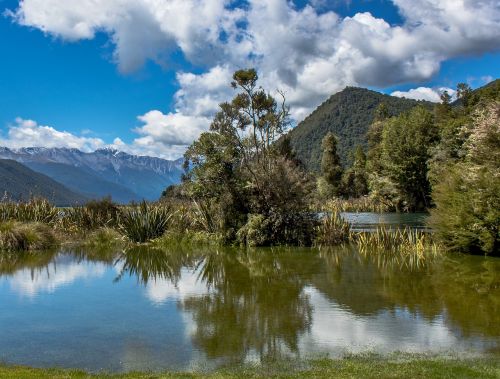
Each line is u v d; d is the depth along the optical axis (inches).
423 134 1983.3
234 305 363.9
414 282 445.7
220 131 810.8
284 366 228.8
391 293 398.0
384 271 511.8
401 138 1993.1
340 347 259.3
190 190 860.0
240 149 818.2
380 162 2257.6
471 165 644.7
